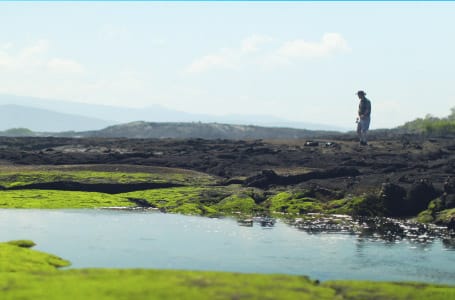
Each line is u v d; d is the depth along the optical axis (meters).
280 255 65.25
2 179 125.19
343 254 66.69
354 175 128.12
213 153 166.38
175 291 39.62
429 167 132.38
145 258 62.00
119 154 160.25
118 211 101.75
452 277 56.84
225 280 43.56
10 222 85.44
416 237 79.44
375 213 100.69
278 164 146.88
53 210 100.50
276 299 39.31
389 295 43.16
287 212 103.38
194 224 87.62
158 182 125.62
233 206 106.25
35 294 38.28
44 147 194.75
